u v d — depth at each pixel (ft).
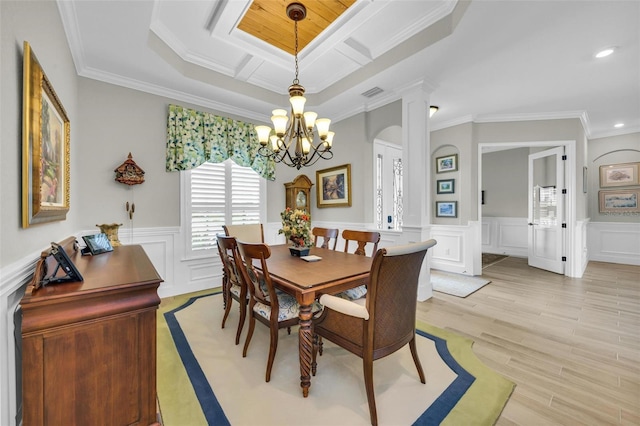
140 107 10.73
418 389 5.73
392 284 5.03
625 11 7.13
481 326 8.77
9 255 3.47
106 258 5.65
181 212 11.82
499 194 22.20
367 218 13.61
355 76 11.16
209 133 12.25
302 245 8.57
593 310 10.07
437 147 16.52
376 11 7.95
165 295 11.43
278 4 7.63
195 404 5.29
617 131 17.60
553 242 15.83
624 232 17.74
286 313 6.26
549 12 7.21
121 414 3.48
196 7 7.68
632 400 5.42
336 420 4.91
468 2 7.06
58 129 5.86
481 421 4.84
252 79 11.76
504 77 10.62
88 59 9.01
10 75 3.59
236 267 7.71
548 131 14.75
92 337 3.30
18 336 3.60
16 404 3.52
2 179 3.32
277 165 15.26
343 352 7.29
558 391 5.68
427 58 9.23
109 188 10.01
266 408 5.21
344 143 14.47
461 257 15.51
